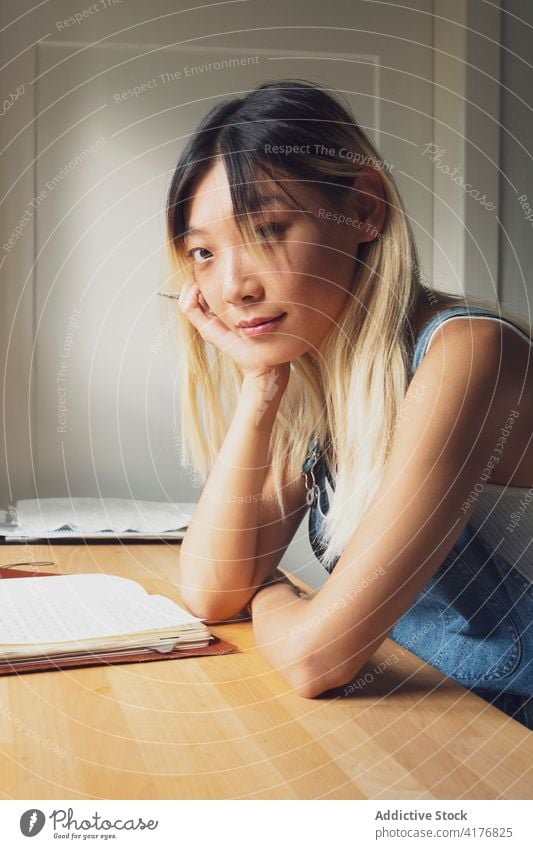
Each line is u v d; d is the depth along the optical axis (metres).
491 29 1.90
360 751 0.56
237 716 0.62
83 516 1.50
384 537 0.71
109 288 1.87
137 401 1.89
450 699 0.67
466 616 0.89
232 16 1.89
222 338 1.00
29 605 0.85
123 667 0.74
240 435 0.96
